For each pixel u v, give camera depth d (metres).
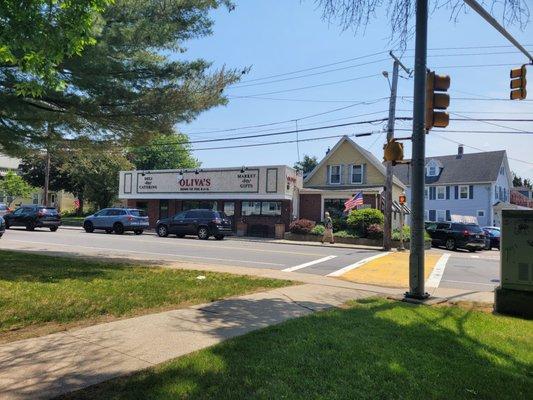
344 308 8.22
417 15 9.34
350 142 37.66
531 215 8.09
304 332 6.22
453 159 51.34
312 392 4.18
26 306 7.36
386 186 25.34
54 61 5.95
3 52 5.55
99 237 27.11
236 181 34.75
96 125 14.02
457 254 24.09
